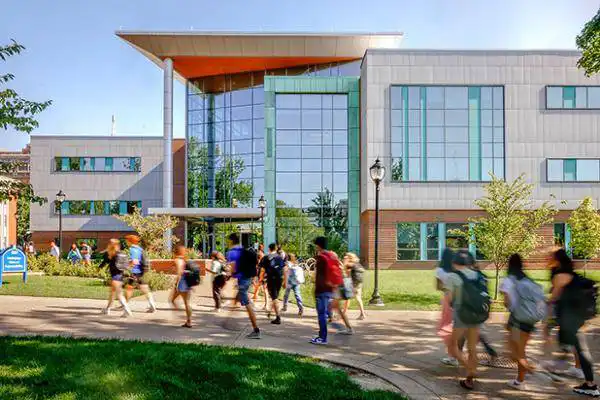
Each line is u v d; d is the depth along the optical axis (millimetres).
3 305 13258
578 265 33625
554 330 8688
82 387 5926
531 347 9094
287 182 39719
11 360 6977
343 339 9734
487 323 11766
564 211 34719
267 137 39750
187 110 46938
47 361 6965
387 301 16062
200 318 11938
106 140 49531
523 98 35125
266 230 39250
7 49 12727
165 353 7598
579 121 35094
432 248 34469
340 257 38969
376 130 34938
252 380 6406
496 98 35125
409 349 8906
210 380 6402
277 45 41625
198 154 45875
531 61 35219
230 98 45625
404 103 35000
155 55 42625
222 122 45500
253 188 43344
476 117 35000
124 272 12477
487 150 34875
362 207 38094
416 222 34594
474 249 34125
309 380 6477
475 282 6707
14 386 5879
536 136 34969
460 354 6914
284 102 40125
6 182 14555
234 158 44469
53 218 48969
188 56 42406
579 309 6633
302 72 44375
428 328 11078
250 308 9641
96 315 11898
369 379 6977
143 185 49438
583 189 34719
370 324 11570
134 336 9406
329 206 39531
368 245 35062
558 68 35250
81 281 20500
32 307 12914
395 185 34594
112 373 6438
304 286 19953
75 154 49375
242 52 42031
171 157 43062
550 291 7160
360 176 39281
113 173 49438
